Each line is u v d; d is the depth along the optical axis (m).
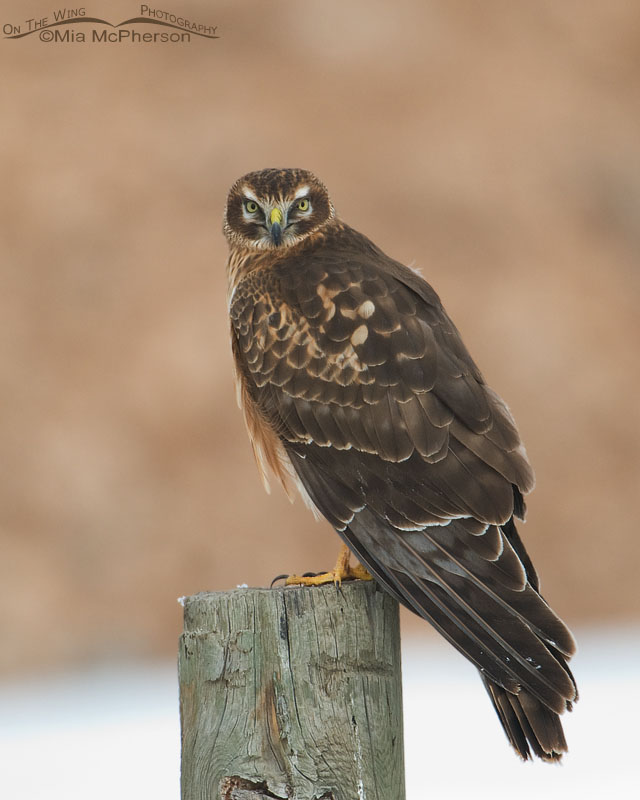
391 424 6.00
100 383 20.70
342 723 5.10
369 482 6.01
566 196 26.97
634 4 33.66
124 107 26.42
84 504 18.81
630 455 21.56
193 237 23.81
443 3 30.80
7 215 23.86
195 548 18.42
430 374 6.00
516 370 22.36
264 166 25.56
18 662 16.64
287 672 5.10
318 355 6.31
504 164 26.91
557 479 20.83
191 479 19.20
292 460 6.36
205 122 26.30
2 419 20.00
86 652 17.03
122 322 21.94
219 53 28.14
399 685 5.32
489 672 5.22
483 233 25.17
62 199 24.17
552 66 30.36
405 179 25.75
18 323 21.80
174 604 17.84
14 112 25.95
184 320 21.73
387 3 30.02
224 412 20.12
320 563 18.17
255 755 5.07
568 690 5.07
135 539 18.50
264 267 6.94
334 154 26.05
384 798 5.12
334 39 28.98
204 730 5.13
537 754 5.14
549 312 23.56
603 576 19.34
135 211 24.20
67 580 17.95
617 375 22.70
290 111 26.89
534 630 5.25
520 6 31.72
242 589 5.30
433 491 5.79
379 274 6.48
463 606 5.41
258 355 6.56
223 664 5.13
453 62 29.42
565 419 21.78
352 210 24.88
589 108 29.44
